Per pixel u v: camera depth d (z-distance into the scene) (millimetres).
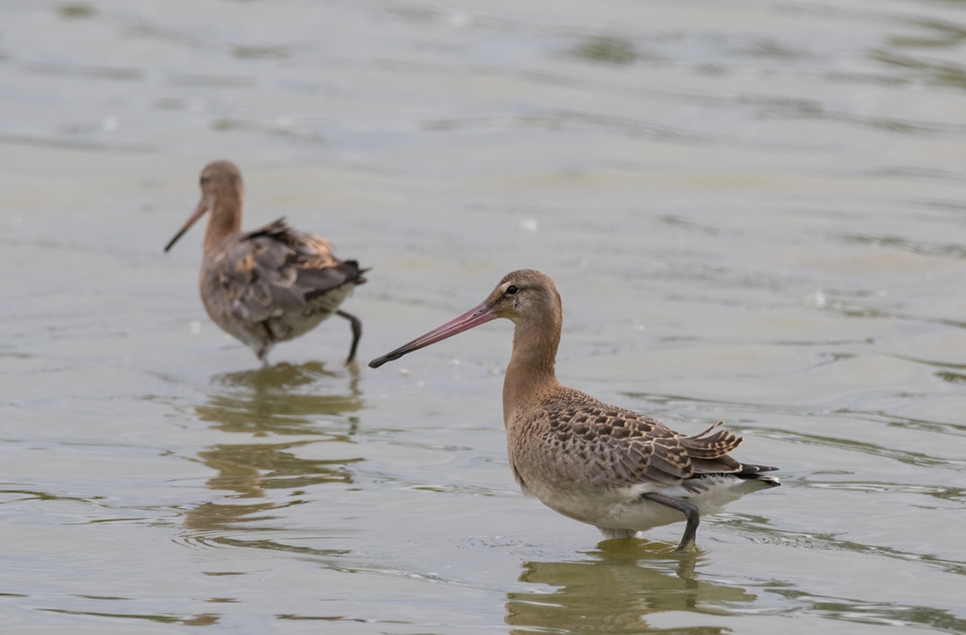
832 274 18531
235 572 9383
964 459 11969
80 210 21750
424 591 9102
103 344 15594
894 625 8547
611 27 33406
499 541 10141
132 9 34406
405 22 33875
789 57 31297
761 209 21953
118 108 27656
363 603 8859
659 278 18375
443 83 29531
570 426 9766
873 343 15523
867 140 25953
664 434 9523
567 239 20266
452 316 16969
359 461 11945
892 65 30594
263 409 13469
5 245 19578
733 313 16781
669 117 27484
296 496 11016
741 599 9000
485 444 12492
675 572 9516
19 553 9695
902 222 21047
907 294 17594
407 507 10828
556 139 26094
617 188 23328
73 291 17734
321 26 33531
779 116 27484
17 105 27578
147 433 12641
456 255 19391
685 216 21578
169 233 20719
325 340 16078
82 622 8492
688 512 9344
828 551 9906
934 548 9953
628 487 9445
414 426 13008
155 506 10734
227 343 15914
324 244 15242
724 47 31844
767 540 10156
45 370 14516
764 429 12766
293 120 27281
